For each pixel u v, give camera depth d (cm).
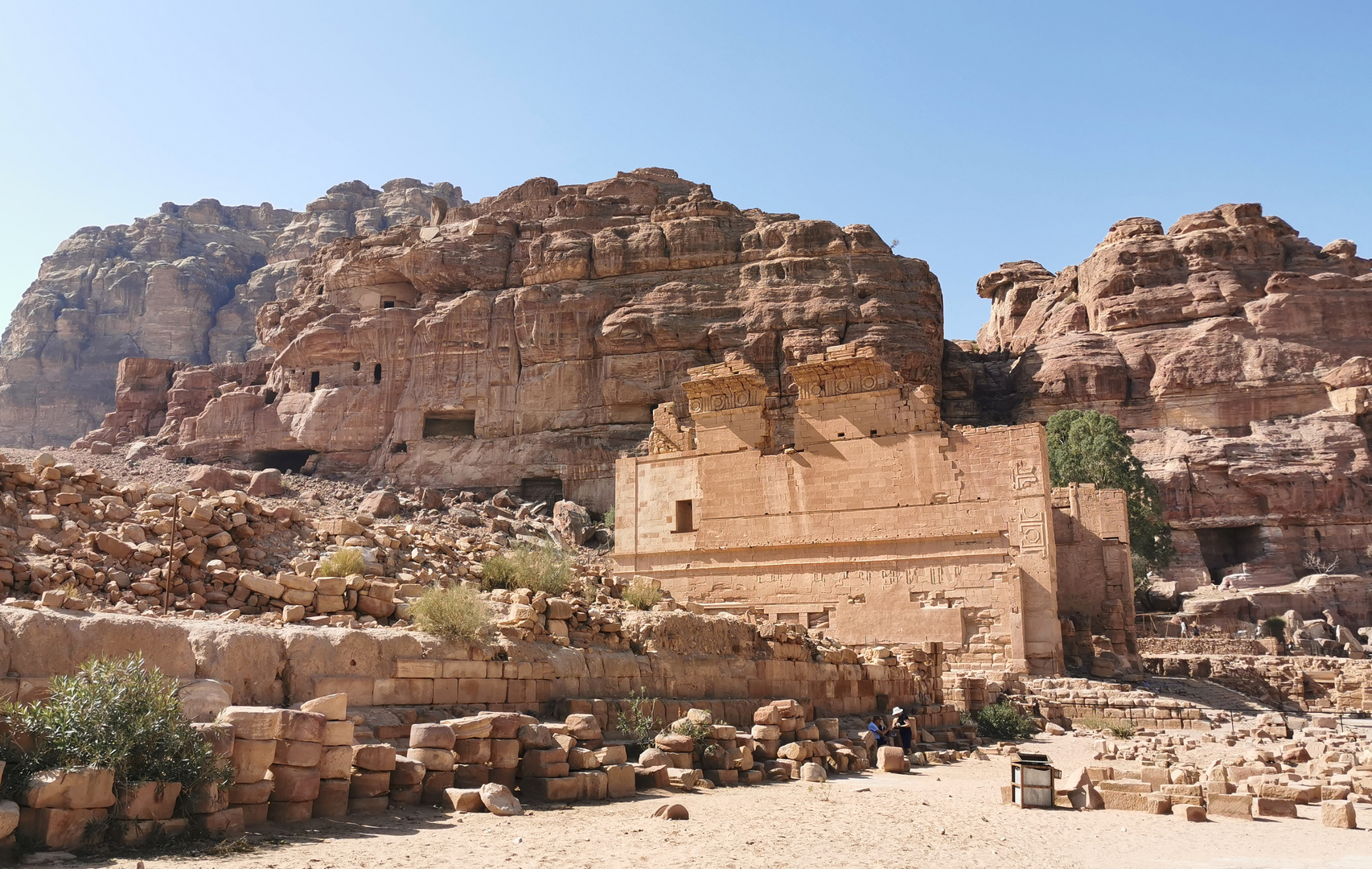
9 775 927
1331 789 1767
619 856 1041
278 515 2294
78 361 17650
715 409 4350
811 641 2789
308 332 8588
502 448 7900
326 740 1184
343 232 19412
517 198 9762
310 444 8238
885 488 3941
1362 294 8775
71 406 17088
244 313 18150
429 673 1588
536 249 8512
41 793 916
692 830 1227
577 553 6431
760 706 2288
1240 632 6500
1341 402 8300
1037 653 3609
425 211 19325
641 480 4450
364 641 1519
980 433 3819
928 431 3906
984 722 3070
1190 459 8231
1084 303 9981
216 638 1345
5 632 1133
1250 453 8131
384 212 19312
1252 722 3284
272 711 1133
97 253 19538
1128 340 9181
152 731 1018
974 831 1344
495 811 1259
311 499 6556
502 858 1005
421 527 2684
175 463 8438
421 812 1245
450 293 8675
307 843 1029
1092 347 9131
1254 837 1384
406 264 8631
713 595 4175
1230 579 7625
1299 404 8438
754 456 4222
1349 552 7812
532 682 1769
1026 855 1187
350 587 1820
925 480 3875
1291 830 1457
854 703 2744
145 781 989
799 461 4122
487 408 8069
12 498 1889
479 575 2405
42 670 1149
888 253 8312
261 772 1108
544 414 7975
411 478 7919
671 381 7831
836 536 3988
